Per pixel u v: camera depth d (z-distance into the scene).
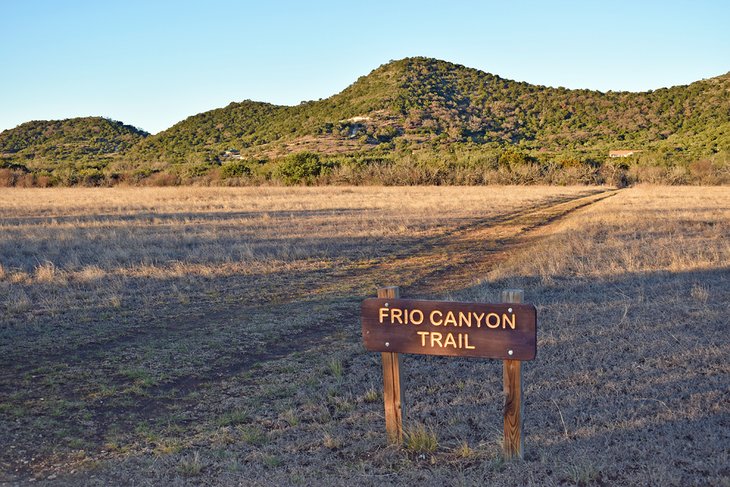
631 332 8.11
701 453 4.75
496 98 172.12
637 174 52.19
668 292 10.34
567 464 4.68
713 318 8.52
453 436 5.33
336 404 6.18
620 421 5.44
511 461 4.78
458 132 134.38
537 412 5.74
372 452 5.11
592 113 154.25
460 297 10.61
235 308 10.45
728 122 115.38
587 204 32.00
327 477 4.68
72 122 190.62
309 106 182.62
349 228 21.31
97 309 10.35
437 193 41.38
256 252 16.25
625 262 13.17
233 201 33.94
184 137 172.25
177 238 18.31
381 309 5.01
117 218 25.17
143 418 5.98
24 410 6.13
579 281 11.52
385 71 190.62
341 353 7.78
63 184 59.62
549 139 137.00
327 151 119.00
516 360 4.70
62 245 17.27
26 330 9.12
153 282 12.50
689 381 6.29
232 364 7.57
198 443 5.40
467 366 7.13
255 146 146.12
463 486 4.42
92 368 7.42
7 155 162.50
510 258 15.04
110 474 4.87
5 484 4.71
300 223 22.73
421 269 14.05
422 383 6.66
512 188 48.12
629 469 4.61
